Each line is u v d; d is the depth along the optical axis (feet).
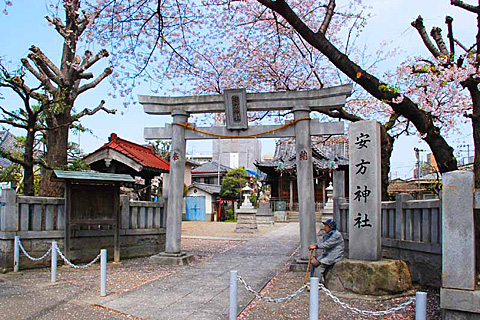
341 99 35.91
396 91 23.99
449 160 25.27
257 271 35.78
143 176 57.31
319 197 135.54
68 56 44.34
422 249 26.21
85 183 37.76
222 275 33.55
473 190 16.29
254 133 38.81
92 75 45.06
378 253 26.89
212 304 24.14
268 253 49.14
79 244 38.68
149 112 40.47
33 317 21.36
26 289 27.61
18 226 34.81
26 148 40.37
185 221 131.34
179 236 40.60
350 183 28.37
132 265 38.55
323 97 36.65
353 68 25.18
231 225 107.24
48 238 36.78
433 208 25.29
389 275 24.63
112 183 39.22
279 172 131.95
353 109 47.24
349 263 25.86
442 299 16.22
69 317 21.43
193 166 148.97
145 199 58.39
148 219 45.24
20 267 34.50
